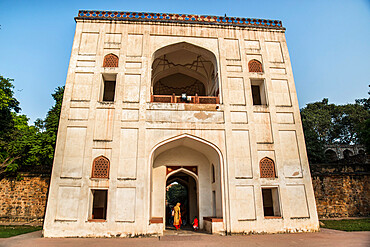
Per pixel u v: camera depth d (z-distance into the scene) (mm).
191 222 9664
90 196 6512
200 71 10359
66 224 6152
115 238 5996
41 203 9562
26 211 9477
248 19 8750
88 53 7730
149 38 8062
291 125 7566
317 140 15578
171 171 8406
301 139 7445
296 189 6992
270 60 8297
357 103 22578
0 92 10820
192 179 10305
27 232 6910
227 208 6660
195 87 11242
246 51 8281
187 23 8352
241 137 7293
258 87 9125
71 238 5941
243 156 7109
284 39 8602
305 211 6832
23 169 10109
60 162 6586
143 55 7820
